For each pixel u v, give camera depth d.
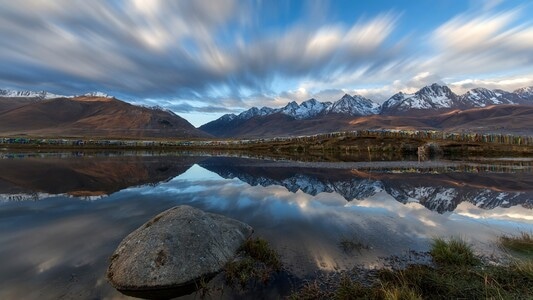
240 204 16.86
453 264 8.74
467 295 6.98
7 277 8.26
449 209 15.70
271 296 7.56
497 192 20.06
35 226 12.71
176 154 62.59
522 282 7.37
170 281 8.02
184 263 8.48
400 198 18.52
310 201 17.72
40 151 67.81
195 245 9.08
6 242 10.84
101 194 19.75
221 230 10.59
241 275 8.47
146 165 38.94
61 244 10.68
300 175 28.84
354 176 27.92
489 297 6.82
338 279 8.22
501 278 7.60
